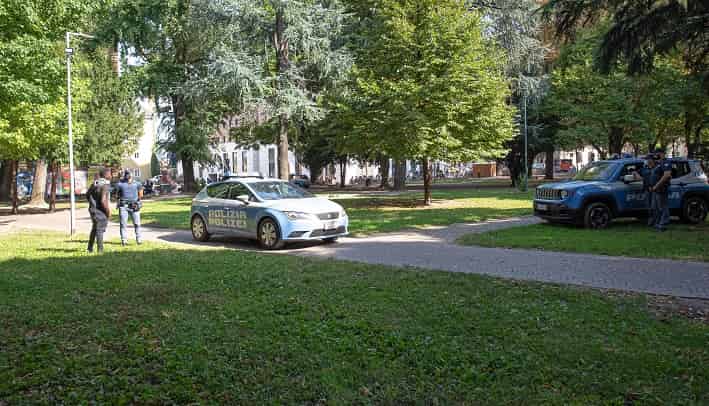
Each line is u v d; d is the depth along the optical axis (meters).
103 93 35.66
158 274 8.85
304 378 4.38
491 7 30.59
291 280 8.12
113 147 35.78
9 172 41.97
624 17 11.45
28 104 19.20
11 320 6.23
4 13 16.25
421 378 4.38
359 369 4.54
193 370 4.59
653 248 10.68
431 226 16.28
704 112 30.02
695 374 4.37
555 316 6.00
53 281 8.48
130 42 38.00
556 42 12.88
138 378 4.43
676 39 11.28
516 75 32.31
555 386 4.20
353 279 8.16
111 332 5.68
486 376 4.37
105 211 12.14
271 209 12.82
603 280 8.05
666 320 5.85
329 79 26.83
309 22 26.25
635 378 4.32
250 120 29.11
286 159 29.94
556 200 14.79
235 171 75.75
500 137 22.61
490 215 18.70
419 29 20.92
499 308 6.34
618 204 14.55
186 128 40.56
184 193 44.12
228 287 7.76
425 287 7.53
